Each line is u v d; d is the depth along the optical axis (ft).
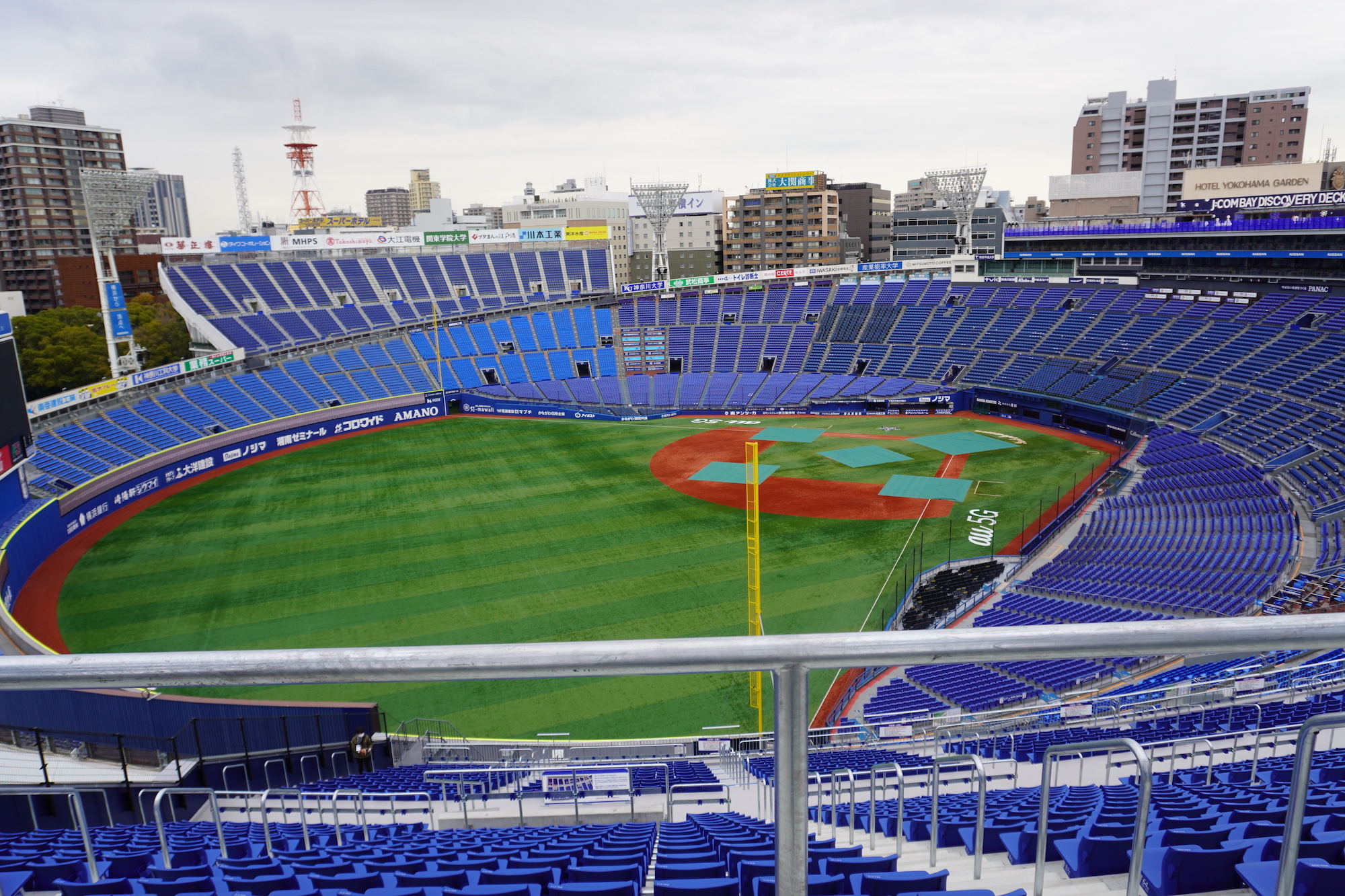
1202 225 245.04
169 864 24.12
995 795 39.37
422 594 138.82
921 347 285.23
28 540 152.46
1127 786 36.65
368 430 256.32
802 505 179.93
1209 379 219.00
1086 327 262.47
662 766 75.20
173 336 329.93
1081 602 125.70
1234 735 52.19
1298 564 124.57
